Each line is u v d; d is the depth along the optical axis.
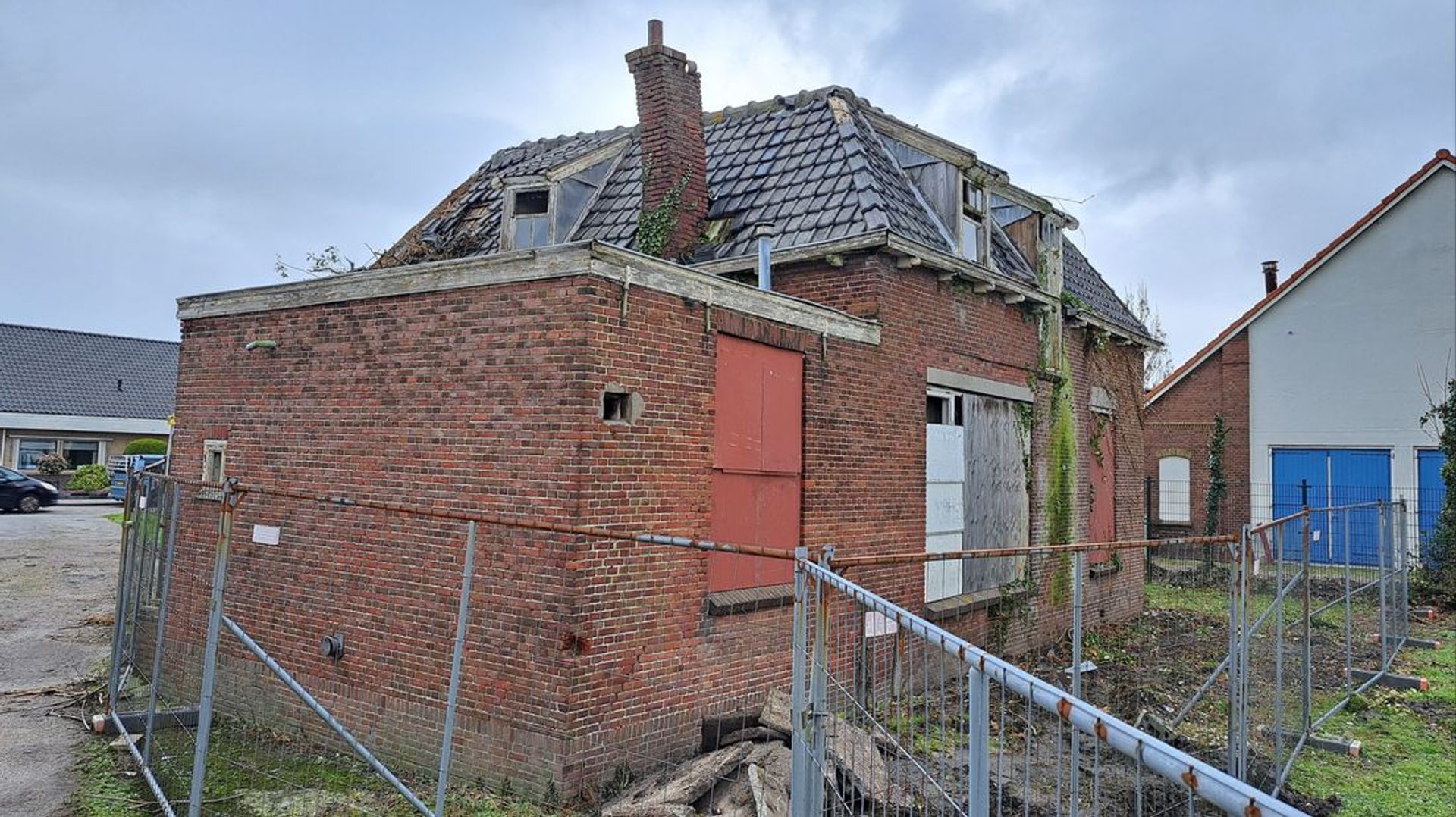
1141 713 7.64
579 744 6.36
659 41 11.35
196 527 9.23
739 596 7.71
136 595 8.66
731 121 13.34
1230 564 6.73
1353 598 14.57
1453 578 17.03
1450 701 10.12
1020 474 12.49
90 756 7.13
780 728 7.02
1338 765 7.94
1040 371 12.95
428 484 7.36
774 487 8.33
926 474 10.46
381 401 7.79
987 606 11.29
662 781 6.27
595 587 6.52
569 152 13.59
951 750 6.34
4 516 26.80
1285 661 9.13
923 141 11.66
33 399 37.12
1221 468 23.17
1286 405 22.45
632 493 6.85
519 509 6.77
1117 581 14.95
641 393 6.96
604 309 6.68
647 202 11.24
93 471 35.47
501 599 6.78
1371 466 21.36
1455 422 17.92
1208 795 1.84
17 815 5.97
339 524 7.96
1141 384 17.06
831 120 11.71
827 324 8.96
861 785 4.27
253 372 8.95
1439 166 20.55
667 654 7.08
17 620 12.39
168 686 9.17
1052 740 7.16
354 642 7.70
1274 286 25.73
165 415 40.59
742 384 8.02
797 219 10.45
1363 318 21.55
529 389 6.81
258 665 8.41
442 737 6.97
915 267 10.32
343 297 8.18
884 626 4.06
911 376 10.20
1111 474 15.46
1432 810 6.87
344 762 7.29
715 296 7.68
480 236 12.89
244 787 6.54
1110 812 6.00
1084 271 16.67
